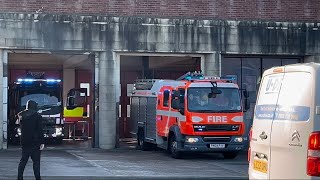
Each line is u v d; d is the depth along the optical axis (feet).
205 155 69.36
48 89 82.38
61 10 73.46
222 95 63.41
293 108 25.57
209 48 75.97
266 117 27.91
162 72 101.86
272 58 79.56
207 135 62.18
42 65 104.42
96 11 74.28
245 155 70.69
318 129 24.08
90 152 71.31
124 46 74.49
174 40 75.41
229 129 62.80
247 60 78.84
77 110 98.02
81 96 97.19
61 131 82.69
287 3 78.28
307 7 78.74
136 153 71.10
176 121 64.03
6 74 72.43
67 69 105.81
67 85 105.81
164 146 68.49
